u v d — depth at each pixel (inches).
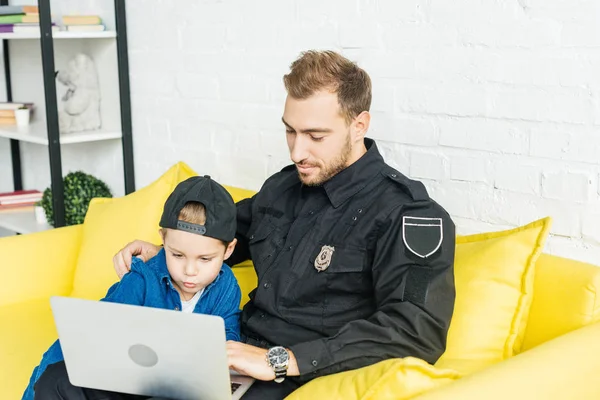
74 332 52.8
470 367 56.7
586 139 65.4
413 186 61.4
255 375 53.7
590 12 63.6
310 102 60.7
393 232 59.2
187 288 62.2
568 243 68.1
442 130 76.1
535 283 61.8
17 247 87.6
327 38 85.2
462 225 75.9
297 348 54.4
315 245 62.6
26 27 113.7
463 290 60.9
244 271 77.5
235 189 86.8
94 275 84.9
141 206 86.1
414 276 56.9
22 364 71.0
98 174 127.2
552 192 68.4
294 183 68.8
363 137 64.8
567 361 52.1
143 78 111.7
